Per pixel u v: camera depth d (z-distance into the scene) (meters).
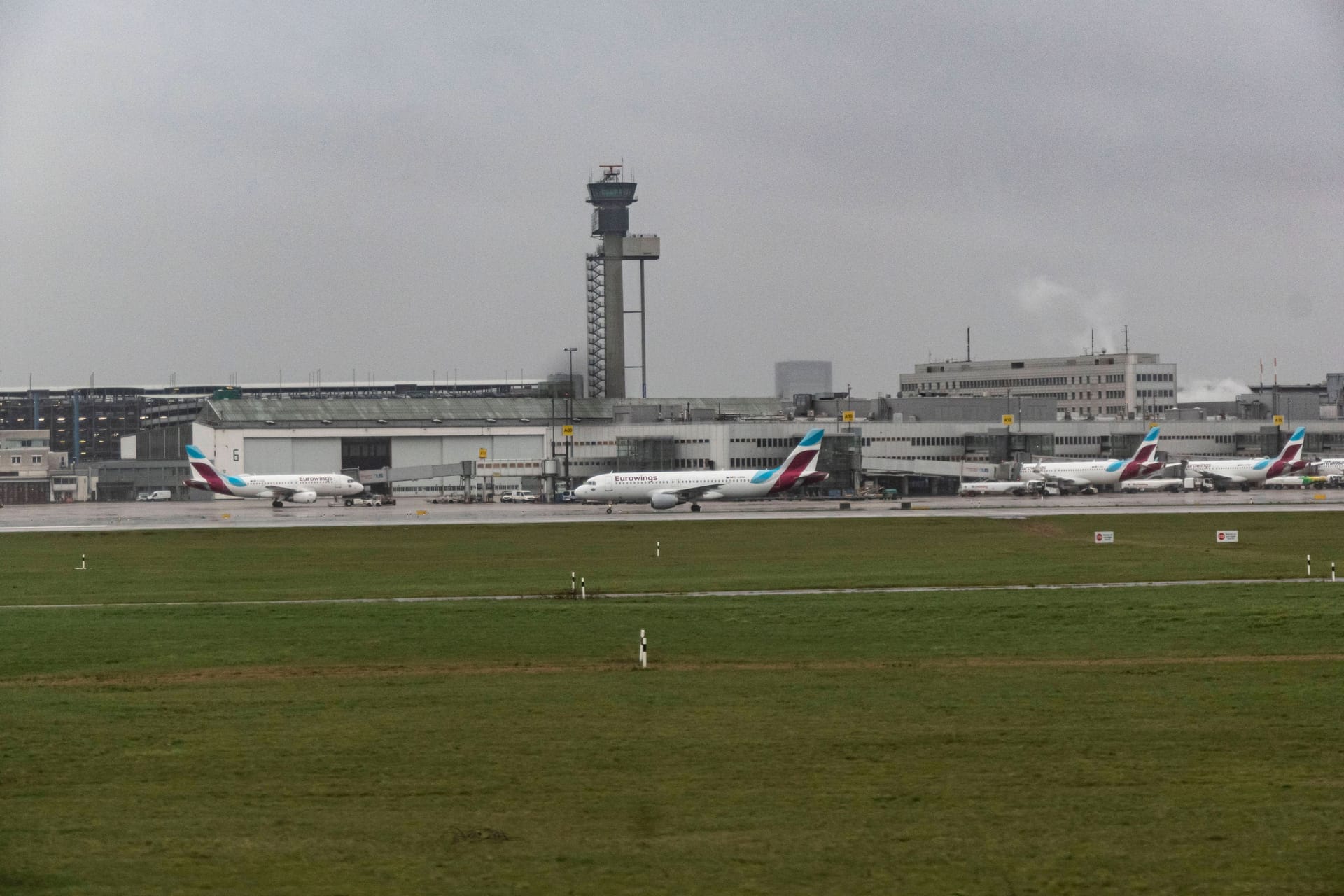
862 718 93.56
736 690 103.50
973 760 83.12
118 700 101.06
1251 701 97.75
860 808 74.06
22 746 87.44
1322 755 83.25
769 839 69.44
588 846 68.69
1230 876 64.38
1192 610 140.00
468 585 174.38
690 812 73.62
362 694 102.75
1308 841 68.69
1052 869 65.38
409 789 77.94
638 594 164.12
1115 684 104.56
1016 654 118.38
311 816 73.50
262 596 165.50
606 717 94.50
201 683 107.62
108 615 146.12
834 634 129.25
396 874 65.19
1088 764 82.00
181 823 72.31
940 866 65.88
